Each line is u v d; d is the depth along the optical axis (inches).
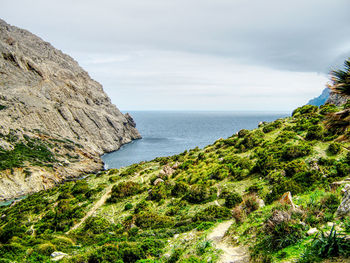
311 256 292.8
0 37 4805.6
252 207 609.3
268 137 1694.1
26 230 1162.0
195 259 433.4
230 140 1979.6
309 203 467.2
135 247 650.8
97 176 2290.8
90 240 897.5
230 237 501.0
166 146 4854.8
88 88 5880.9
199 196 1095.0
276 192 754.8
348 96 294.7
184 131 7568.9
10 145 2751.0
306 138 1325.0
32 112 3590.1
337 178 739.4
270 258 338.6
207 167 1558.8
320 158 984.3
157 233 793.6
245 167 1273.4
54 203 1560.0
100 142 4478.3
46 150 3088.1
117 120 5546.3
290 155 1128.8
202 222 762.2
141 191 1494.8
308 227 370.9
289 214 410.3
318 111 1902.1
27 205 1599.4
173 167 1883.6
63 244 850.1
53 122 3831.2
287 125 1823.3
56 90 4677.7
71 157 3312.0
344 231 319.3
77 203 1471.5
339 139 324.5
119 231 945.5
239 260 386.3
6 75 3937.0
